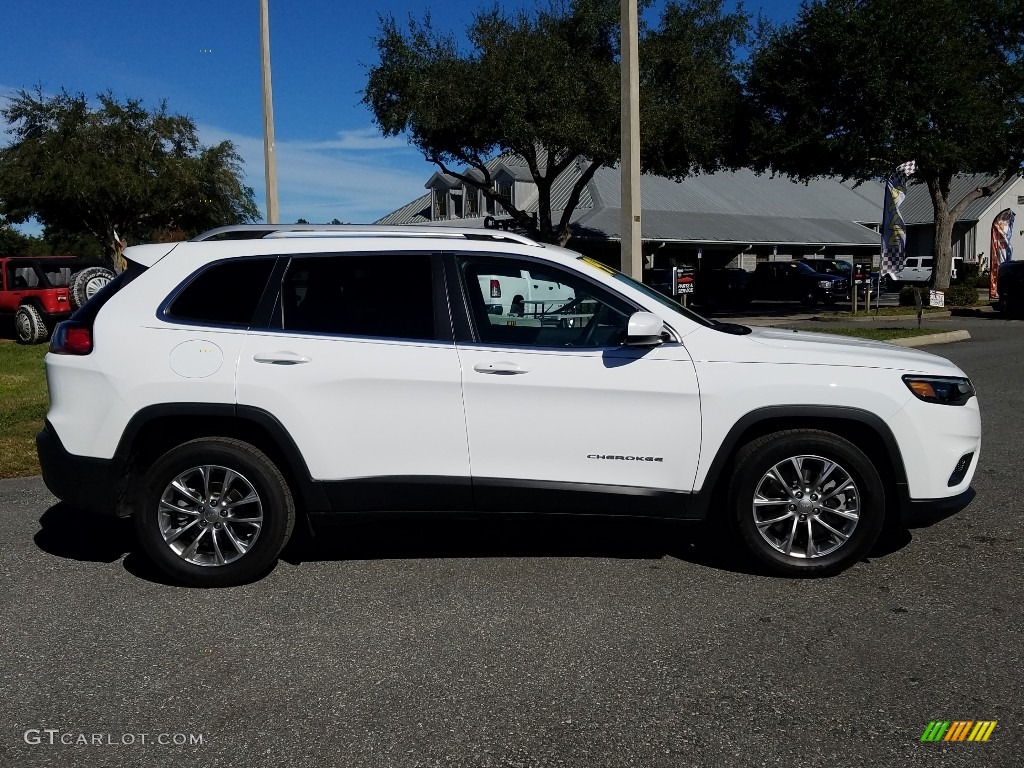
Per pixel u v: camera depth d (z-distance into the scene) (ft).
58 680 13.17
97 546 19.33
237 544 16.63
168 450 16.96
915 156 78.48
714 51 88.43
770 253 140.26
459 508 16.56
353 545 19.13
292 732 11.67
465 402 16.22
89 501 16.62
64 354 16.76
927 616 14.98
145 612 15.67
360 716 12.05
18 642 14.48
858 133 78.95
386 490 16.47
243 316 16.62
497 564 17.81
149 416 16.30
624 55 38.19
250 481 16.46
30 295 62.95
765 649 13.84
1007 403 34.76
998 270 78.74
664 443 16.28
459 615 15.31
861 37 77.00
